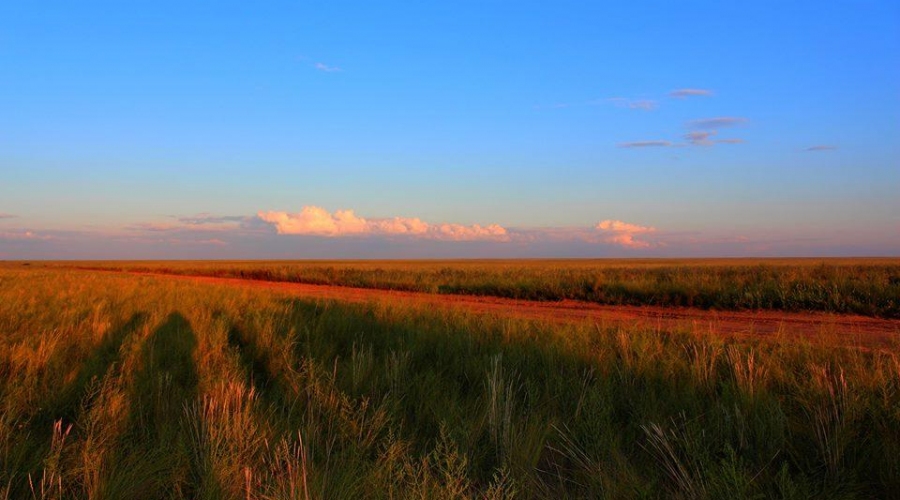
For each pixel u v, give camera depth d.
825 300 14.73
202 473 3.51
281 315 10.01
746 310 15.00
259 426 4.24
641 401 4.87
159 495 3.40
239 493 3.28
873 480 3.60
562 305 16.95
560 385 5.23
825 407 4.26
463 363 6.43
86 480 3.26
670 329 8.48
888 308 13.64
